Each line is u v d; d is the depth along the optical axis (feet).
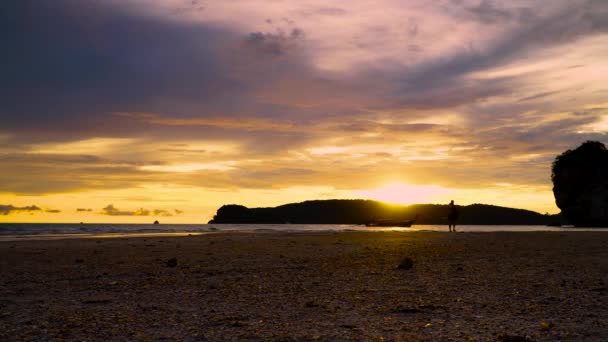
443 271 45.06
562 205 338.95
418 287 36.45
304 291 35.24
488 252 62.90
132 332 24.04
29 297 33.47
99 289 36.52
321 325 25.34
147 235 124.06
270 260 54.95
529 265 49.14
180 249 70.95
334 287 36.83
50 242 88.63
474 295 33.09
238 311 28.76
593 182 319.47
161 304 30.86
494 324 25.29
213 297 33.17
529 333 23.45
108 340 22.63
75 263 53.06
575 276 41.45
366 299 32.09
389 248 69.15
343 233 123.85
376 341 22.31
